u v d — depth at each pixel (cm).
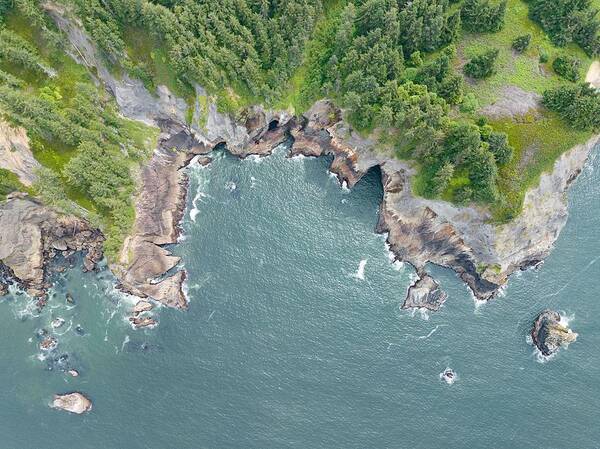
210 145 10812
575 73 9919
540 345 9325
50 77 9925
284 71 10131
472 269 9862
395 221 10175
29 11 9325
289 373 9119
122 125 10462
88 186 9488
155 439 8619
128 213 9844
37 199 9388
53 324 9538
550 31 10394
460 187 9288
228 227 10294
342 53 10206
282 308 9600
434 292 9750
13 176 9138
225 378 9062
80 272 9919
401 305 9731
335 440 8675
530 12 10506
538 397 9012
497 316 9694
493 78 9950
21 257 9519
